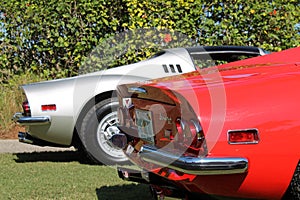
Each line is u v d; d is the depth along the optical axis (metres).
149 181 3.61
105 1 9.29
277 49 9.16
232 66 3.96
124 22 9.35
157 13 9.20
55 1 9.13
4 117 8.95
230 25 9.20
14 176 5.70
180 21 9.13
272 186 3.10
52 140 6.18
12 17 9.35
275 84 3.15
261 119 3.04
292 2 9.29
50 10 9.15
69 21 9.14
